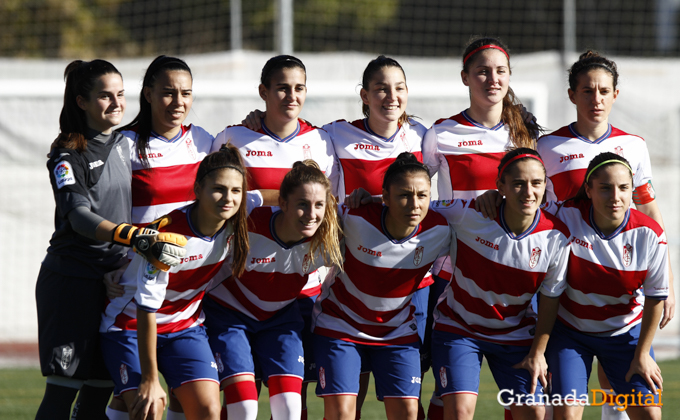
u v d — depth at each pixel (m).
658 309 12.77
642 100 41.25
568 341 13.15
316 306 13.45
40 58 47.50
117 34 49.94
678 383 22.83
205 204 11.55
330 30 52.88
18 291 34.97
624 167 12.21
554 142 14.42
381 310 12.88
